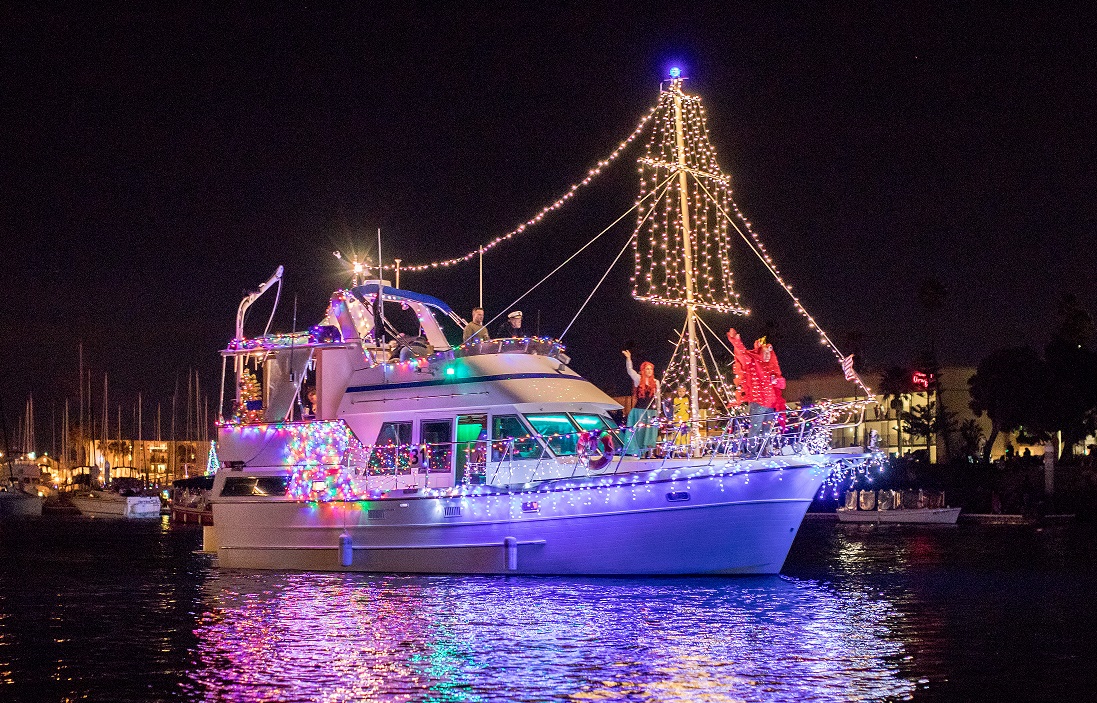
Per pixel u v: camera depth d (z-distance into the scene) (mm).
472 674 15250
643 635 18047
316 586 24141
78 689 14672
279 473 27078
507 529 24375
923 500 64562
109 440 114500
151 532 58625
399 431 25906
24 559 36188
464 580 24281
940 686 14688
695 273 26391
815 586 25281
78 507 90875
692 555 23609
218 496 27953
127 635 18641
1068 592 24594
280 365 27703
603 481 23656
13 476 103125
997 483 72625
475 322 27391
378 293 27234
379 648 17094
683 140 26516
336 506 26125
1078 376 77312
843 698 14047
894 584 26297
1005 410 77250
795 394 97938
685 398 26891
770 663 15984
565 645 17203
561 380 25594
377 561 25672
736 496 23203
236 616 20359
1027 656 16641
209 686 14742
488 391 25094
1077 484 69250
